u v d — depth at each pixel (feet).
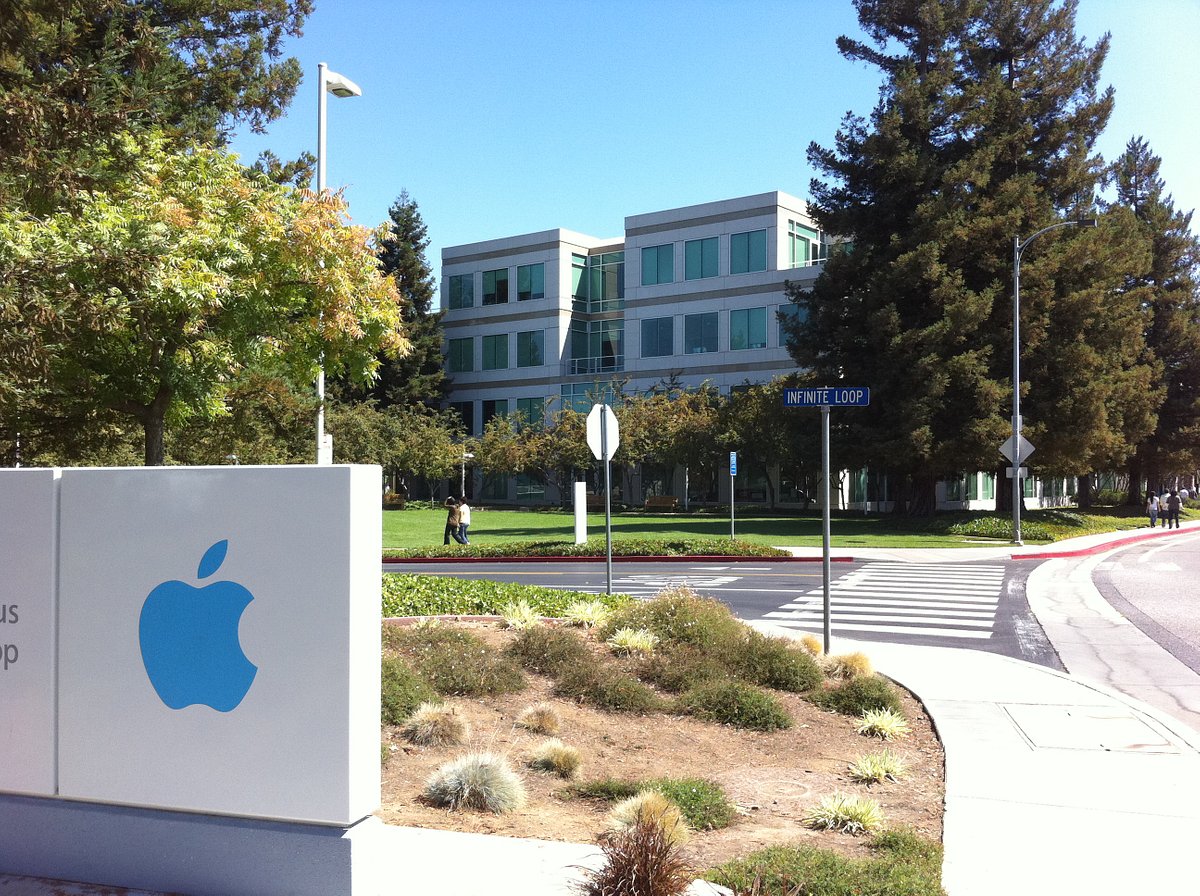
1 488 14.32
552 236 198.90
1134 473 184.75
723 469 171.22
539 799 18.69
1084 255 113.91
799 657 29.09
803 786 20.06
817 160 123.13
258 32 75.92
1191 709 28.04
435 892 13.34
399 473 192.03
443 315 214.48
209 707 13.25
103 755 13.75
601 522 129.18
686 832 16.42
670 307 179.93
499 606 38.58
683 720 24.80
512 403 204.95
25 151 27.94
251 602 13.10
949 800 18.70
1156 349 170.91
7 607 14.24
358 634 12.85
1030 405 114.73
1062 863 15.47
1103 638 40.55
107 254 30.53
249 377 46.65
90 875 13.73
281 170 77.41
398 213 216.33
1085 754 21.95
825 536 32.35
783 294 166.40
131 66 47.78
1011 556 81.97
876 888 13.41
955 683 29.86
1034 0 120.67
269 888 12.88
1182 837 16.65
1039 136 123.13
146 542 13.67
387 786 18.90
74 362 36.60
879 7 123.03
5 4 30.30
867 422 118.42
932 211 111.96
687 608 31.78
